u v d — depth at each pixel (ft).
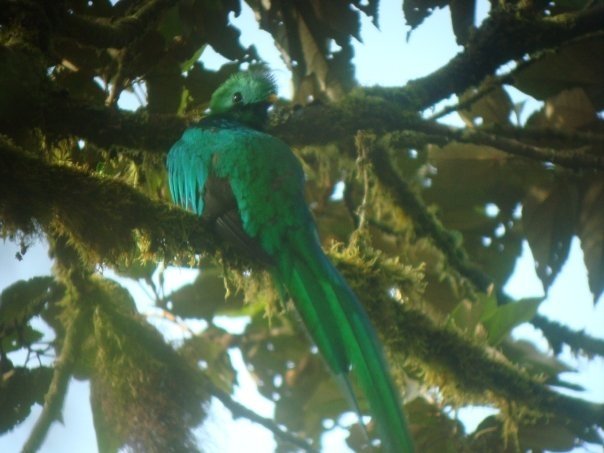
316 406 37.60
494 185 39.32
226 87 35.78
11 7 31.89
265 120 35.42
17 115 31.37
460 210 41.34
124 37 33.14
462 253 39.83
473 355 33.88
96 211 30.42
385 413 26.61
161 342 34.63
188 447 33.40
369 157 37.14
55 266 34.94
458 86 36.58
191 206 33.19
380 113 35.14
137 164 34.40
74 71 36.17
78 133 32.32
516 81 37.22
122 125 32.78
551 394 34.04
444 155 39.19
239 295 41.19
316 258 29.96
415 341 33.63
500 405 34.06
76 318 34.42
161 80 36.24
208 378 35.70
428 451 34.12
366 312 30.17
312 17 37.06
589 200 36.65
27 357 34.32
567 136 36.81
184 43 36.32
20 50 31.17
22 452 32.42
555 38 36.19
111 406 33.76
